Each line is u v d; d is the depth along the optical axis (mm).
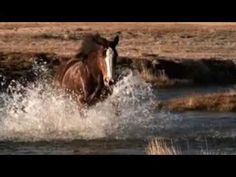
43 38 75312
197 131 20062
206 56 57781
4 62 43375
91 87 19469
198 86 42406
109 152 16422
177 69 46375
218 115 24078
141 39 80438
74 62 21234
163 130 20219
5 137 18875
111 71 18453
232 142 18094
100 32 86438
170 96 33562
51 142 18094
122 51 60469
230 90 35156
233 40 83750
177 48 69312
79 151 16609
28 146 17453
